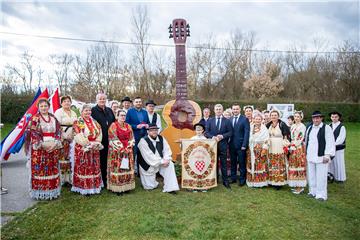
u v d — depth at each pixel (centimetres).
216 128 711
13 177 768
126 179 628
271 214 541
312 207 582
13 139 834
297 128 675
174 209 555
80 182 614
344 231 485
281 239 453
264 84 3194
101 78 2970
